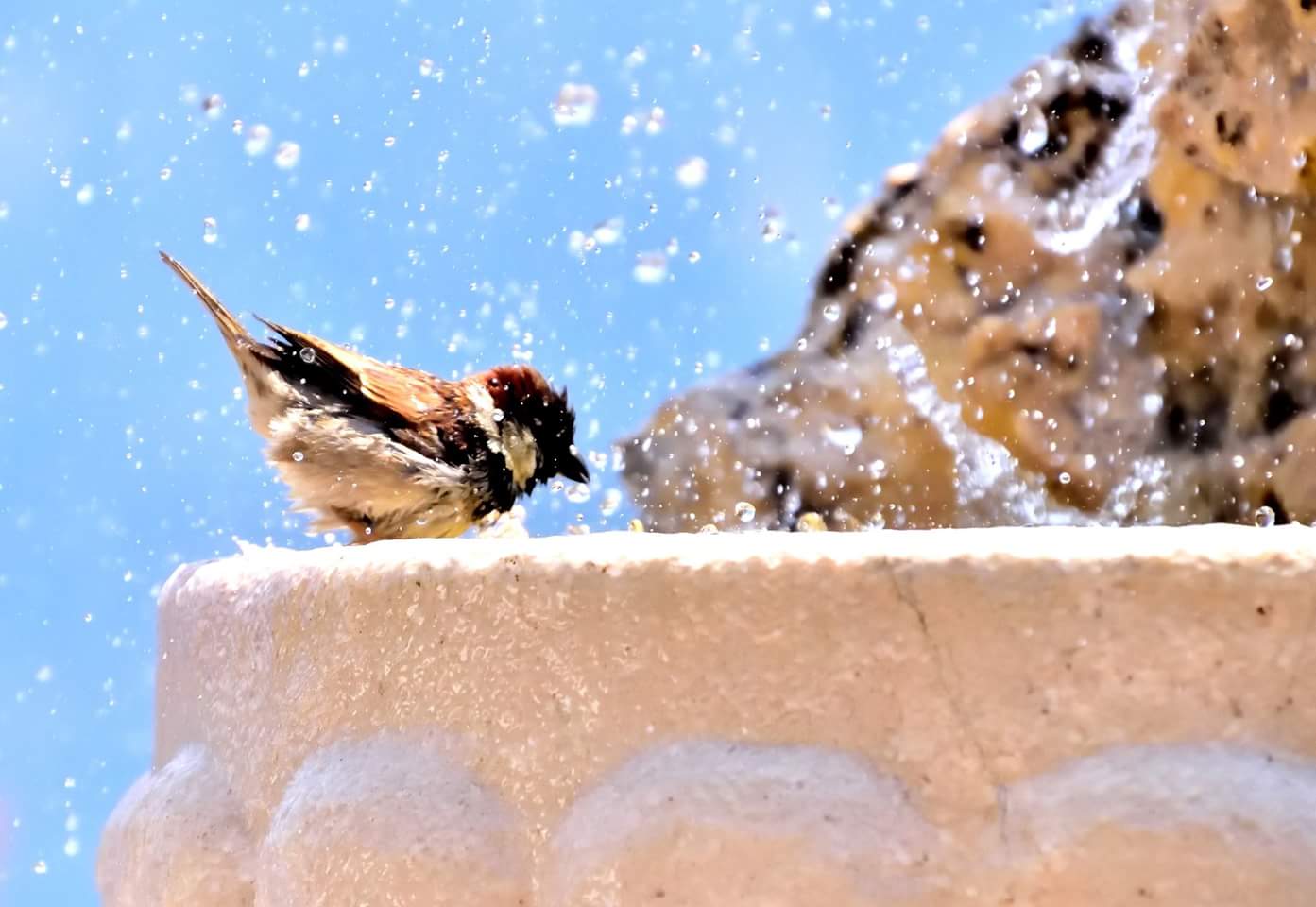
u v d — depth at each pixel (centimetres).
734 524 299
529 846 83
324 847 87
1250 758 71
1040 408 248
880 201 280
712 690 79
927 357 270
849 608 77
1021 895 72
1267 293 208
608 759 81
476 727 85
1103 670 73
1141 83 225
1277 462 208
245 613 102
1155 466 228
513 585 84
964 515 268
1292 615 72
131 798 110
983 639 75
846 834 75
